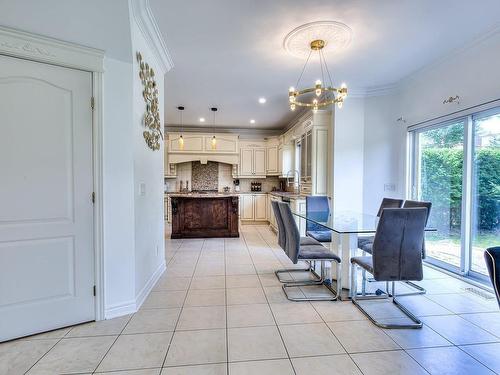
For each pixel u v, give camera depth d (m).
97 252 2.08
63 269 1.98
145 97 2.53
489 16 2.37
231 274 3.20
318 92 2.68
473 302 2.45
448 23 2.47
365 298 2.51
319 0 2.15
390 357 1.68
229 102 4.95
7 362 1.62
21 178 1.84
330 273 3.01
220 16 2.36
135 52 2.24
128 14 1.95
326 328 2.01
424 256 2.43
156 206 2.97
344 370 1.56
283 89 4.26
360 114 4.33
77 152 2.01
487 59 2.69
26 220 1.86
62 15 1.82
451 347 1.78
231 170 7.50
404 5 2.22
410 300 2.49
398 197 4.07
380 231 2.05
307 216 3.22
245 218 7.06
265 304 2.41
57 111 1.93
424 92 3.56
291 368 1.57
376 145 4.26
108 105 2.10
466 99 2.93
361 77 3.77
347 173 4.34
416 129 3.77
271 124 6.86
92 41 1.99
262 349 1.75
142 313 2.23
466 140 3.00
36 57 1.84
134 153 2.24
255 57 3.15
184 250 4.31
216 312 2.26
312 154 4.59
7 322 1.82
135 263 2.27
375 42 2.81
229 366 1.59
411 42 2.81
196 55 3.10
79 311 2.04
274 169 7.17
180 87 4.17
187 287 2.79
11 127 1.80
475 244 2.99
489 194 2.83
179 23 2.46
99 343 1.81
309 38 2.72
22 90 1.83
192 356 1.68
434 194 3.60
